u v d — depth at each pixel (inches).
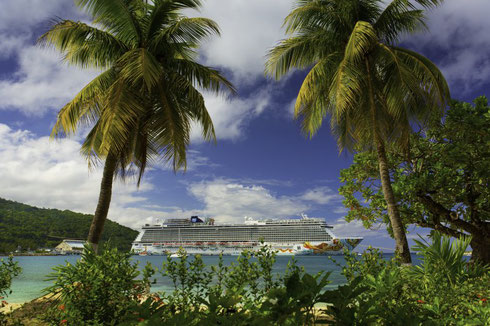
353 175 576.1
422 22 438.3
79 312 140.6
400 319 70.2
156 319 65.1
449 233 513.0
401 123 386.9
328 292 65.9
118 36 417.4
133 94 375.6
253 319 63.8
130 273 153.5
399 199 503.5
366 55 422.9
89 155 360.5
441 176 472.7
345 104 366.0
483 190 478.9
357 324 65.4
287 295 62.7
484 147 462.3
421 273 165.0
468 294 133.0
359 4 439.8
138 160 438.0
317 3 442.9
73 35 379.2
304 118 482.9
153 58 380.8
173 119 405.1
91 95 393.1
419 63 406.0
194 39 431.8
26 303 257.4
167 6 409.1
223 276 156.0
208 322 65.1
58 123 371.2
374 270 156.7
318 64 425.1
